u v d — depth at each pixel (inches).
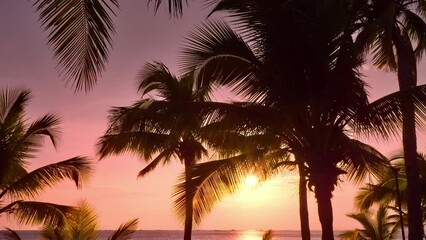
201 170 494.9
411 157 557.9
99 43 182.5
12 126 650.2
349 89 408.5
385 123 414.0
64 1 178.5
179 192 491.2
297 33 382.9
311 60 391.2
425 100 405.4
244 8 383.6
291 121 432.5
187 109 422.9
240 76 431.2
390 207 995.3
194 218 493.7
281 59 393.4
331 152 433.4
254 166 520.1
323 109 424.5
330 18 399.2
